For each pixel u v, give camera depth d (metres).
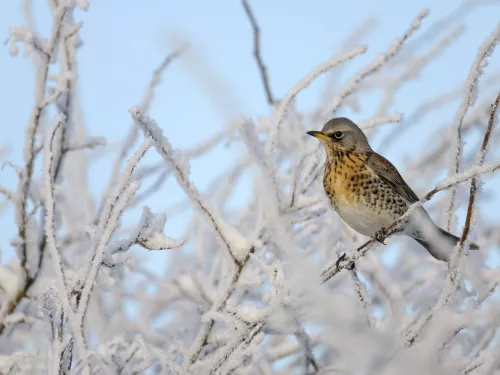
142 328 11.51
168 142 8.39
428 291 11.01
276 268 7.47
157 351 7.79
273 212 8.95
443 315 7.17
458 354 8.20
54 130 7.56
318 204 9.45
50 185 7.33
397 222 8.51
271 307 7.19
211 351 8.92
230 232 9.00
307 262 7.30
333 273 8.87
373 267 11.40
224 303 8.84
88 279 7.02
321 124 12.13
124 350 8.58
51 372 6.76
